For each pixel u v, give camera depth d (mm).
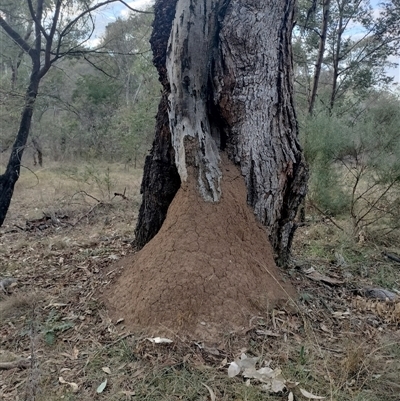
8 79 9930
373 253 4520
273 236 3344
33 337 2553
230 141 3182
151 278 2812
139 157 13797
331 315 2930
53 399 2072
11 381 2285
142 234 3963
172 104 3096
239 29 2965
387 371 2264
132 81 18969
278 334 2578
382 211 5367
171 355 2369
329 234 5270
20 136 5945
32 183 11039
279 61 3109
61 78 12773
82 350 2512
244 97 3066
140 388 2131
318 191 5816
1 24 5734
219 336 2504
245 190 3148
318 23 8734
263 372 2189
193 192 2996
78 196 8883
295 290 3139
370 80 9375
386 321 2912
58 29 6645
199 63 3023
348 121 6098
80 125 15125
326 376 2203
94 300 3084
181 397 2059
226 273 2764
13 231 6832
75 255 4566
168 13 3322
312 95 7098
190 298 2635
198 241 2848
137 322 2662
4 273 4180
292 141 3260
